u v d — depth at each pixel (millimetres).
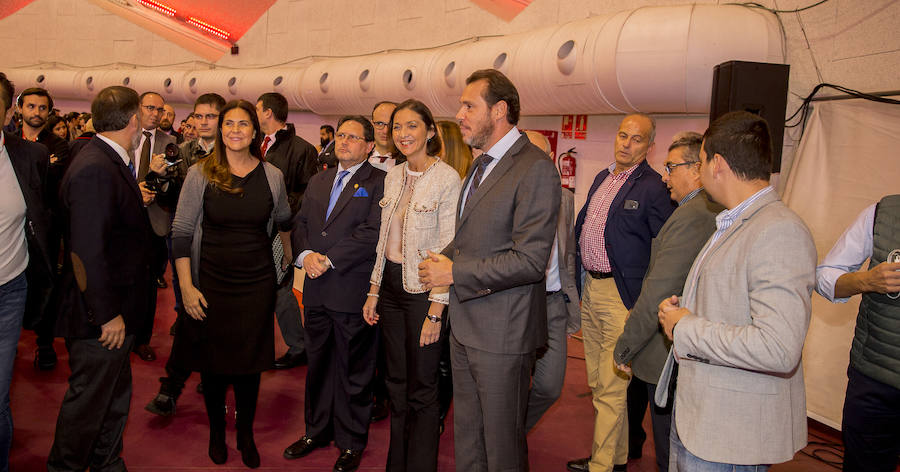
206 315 2549
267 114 3705
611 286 2779
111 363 2250
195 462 2748
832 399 3311
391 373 2496
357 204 2680
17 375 3598
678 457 1651
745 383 1473
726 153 1538
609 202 2846
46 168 2211
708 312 1524
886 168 3191
